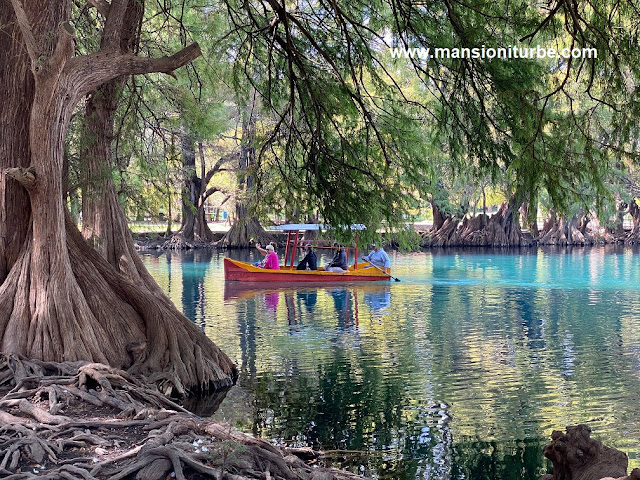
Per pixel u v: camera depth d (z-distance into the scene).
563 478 4.80
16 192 9.90
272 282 26.22
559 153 7.57
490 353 13.49
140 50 14.20
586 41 7.26
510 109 8.27
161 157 15.82
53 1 9.76
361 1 10.91
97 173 11.45
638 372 11.91
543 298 21.48
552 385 11.12
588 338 14.99
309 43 11.38
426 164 11.05
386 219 11.08
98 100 11.59
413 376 11.70
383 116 10.92
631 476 4.20
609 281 26.38
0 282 9.77
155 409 7.66
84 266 10.43
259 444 6.57
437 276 28.52
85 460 5.93
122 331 10.29
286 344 14.36
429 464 7.84
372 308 19.48
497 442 8.48
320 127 10.93
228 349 13.84
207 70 14.38
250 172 11.82
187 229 46.69
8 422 6.90
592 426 9.12
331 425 9.16
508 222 51.28
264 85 12.05
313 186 11.27
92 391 8.22
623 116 7.20
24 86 9.97
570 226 52.59
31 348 9.11
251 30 11.38
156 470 5.58
